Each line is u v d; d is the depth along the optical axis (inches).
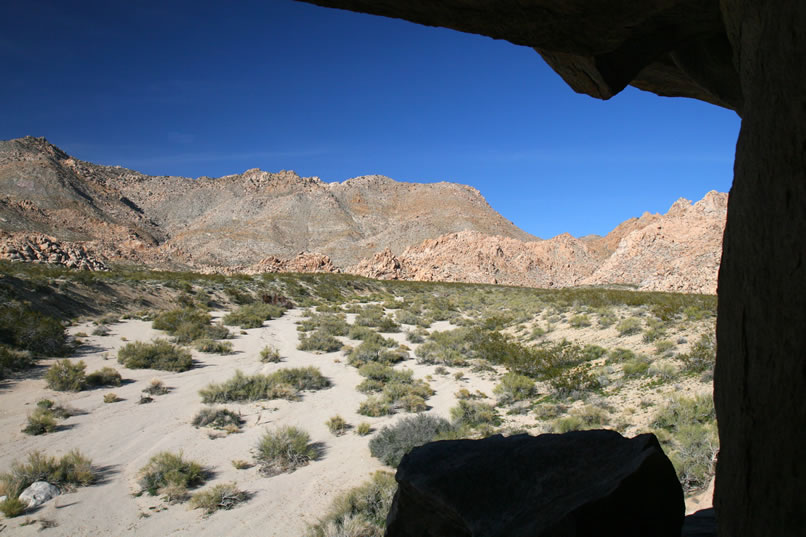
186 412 500.7
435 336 986.1
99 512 307.1
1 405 482.3
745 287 72.2
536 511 99.1
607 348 701.3
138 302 1095.0
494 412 511.5
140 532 288.2
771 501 62.0
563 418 443.8
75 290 1015.0
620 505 93.3
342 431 458.6
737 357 74.3
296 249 6038.4
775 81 66.0
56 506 310.7
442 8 129.7
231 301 1306.6
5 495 317.4
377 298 1706.4
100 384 577.0
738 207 76.3
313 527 289.9
